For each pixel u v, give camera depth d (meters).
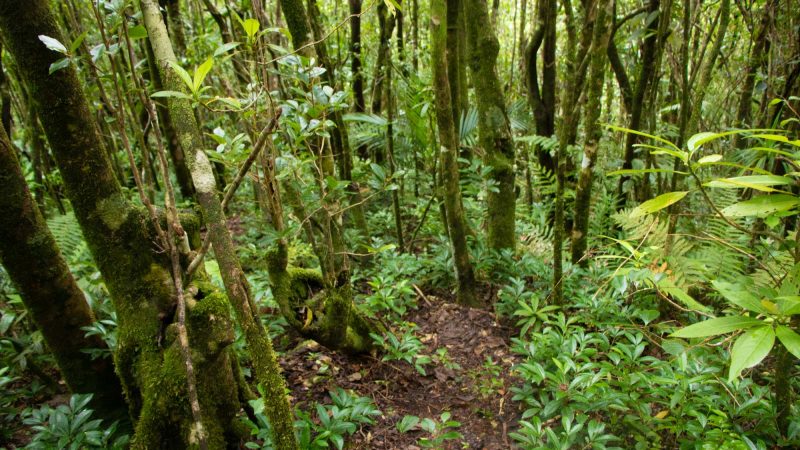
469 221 4.25
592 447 2.01
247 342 1.45
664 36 3.62
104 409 2.19
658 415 2.08
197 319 1.81
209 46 4.18
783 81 3.76
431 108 3.55
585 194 3.18
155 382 1.78
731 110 5.43
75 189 1.79
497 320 3.26
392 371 2.79
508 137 3.65
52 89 1.64
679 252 3.18
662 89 5.72
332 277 2.39
